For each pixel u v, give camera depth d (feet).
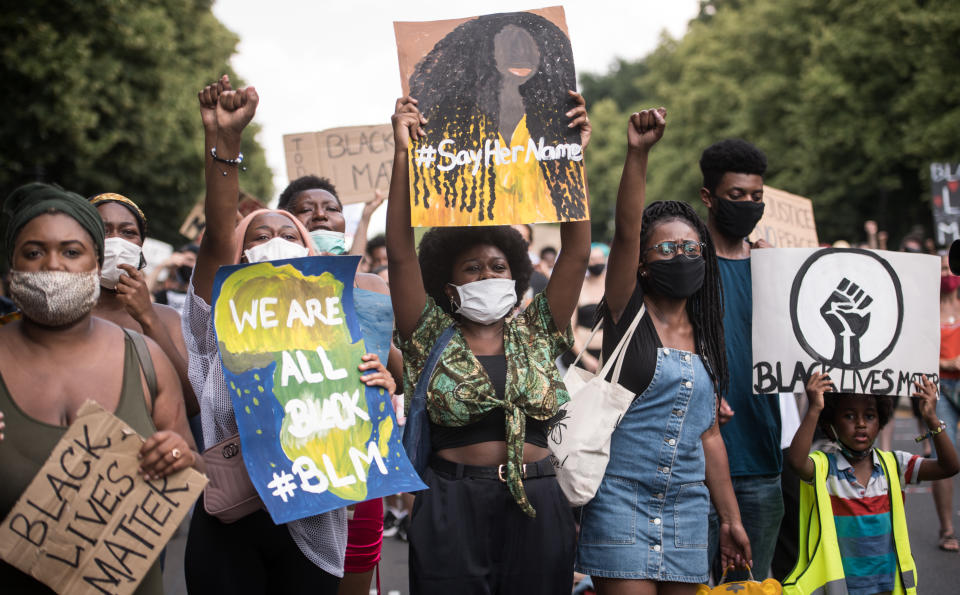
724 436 14.21
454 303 12.02
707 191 15.34
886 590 13.89
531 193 11.56
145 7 72.23
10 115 62.49
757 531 14.28
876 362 13.94
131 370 9.02
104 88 67.97
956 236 37.93
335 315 10.65
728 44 121.49
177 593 17.99
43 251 8.56
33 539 8.31
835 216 95.91
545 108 11.72
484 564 11.17
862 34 86.63
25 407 8.56
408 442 11.45
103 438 8.48
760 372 13.99
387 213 11.64
